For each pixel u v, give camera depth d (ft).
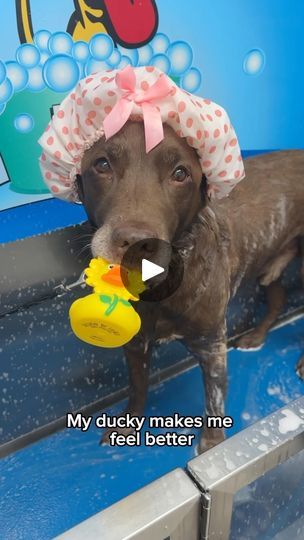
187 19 3.60
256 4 3.81
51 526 3.75
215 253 3.52
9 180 3.47
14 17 3.08
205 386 4.07
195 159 2.89
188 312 3.51
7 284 3.57
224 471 2.22
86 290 3.99
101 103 2.67
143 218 2.50
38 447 4.33
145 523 2.05
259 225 4.25
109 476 4.09
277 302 5.36
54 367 4.18
